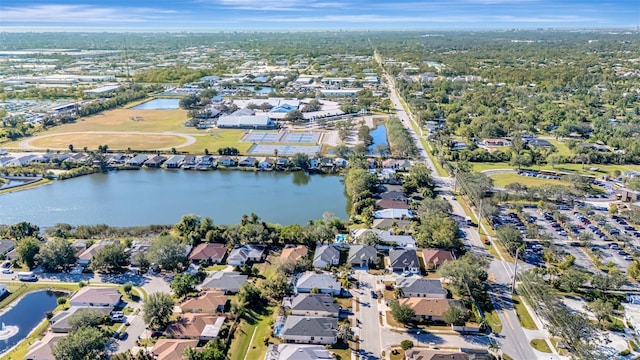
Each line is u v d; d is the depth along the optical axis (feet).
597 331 298.35
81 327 288.10
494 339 294.25
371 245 409.90
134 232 455.63
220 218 498.69
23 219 496.23
